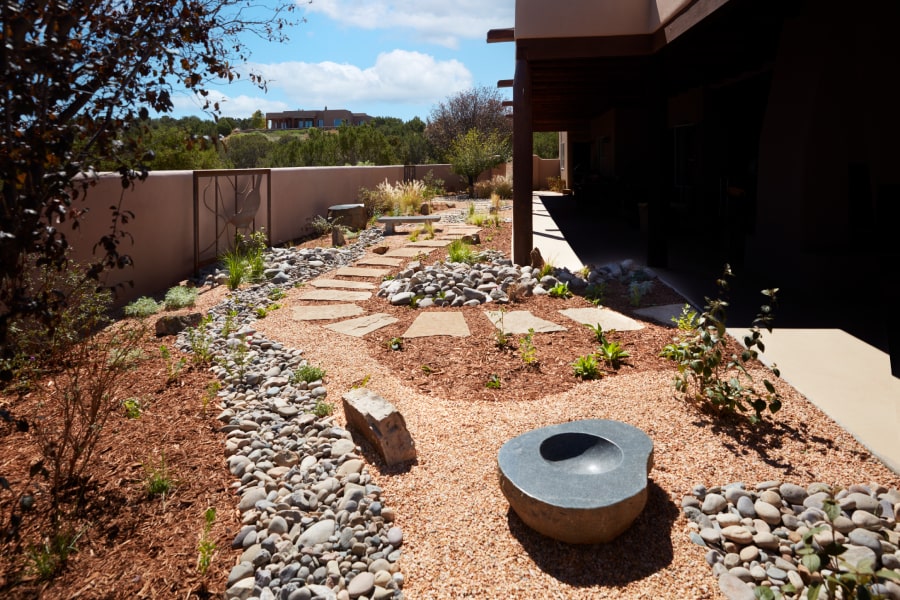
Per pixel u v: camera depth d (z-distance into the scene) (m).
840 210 6.96
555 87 12.09
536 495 2.82
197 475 3.54
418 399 4.48
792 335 5.32
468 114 34.00
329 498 3.25
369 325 6.33
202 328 6.06
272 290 8.06
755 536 2.82
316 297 7.68
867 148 6.87
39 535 2.98
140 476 3.49
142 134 3.18
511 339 5.59
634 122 16.39
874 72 6.70
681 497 3.15
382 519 3.07
